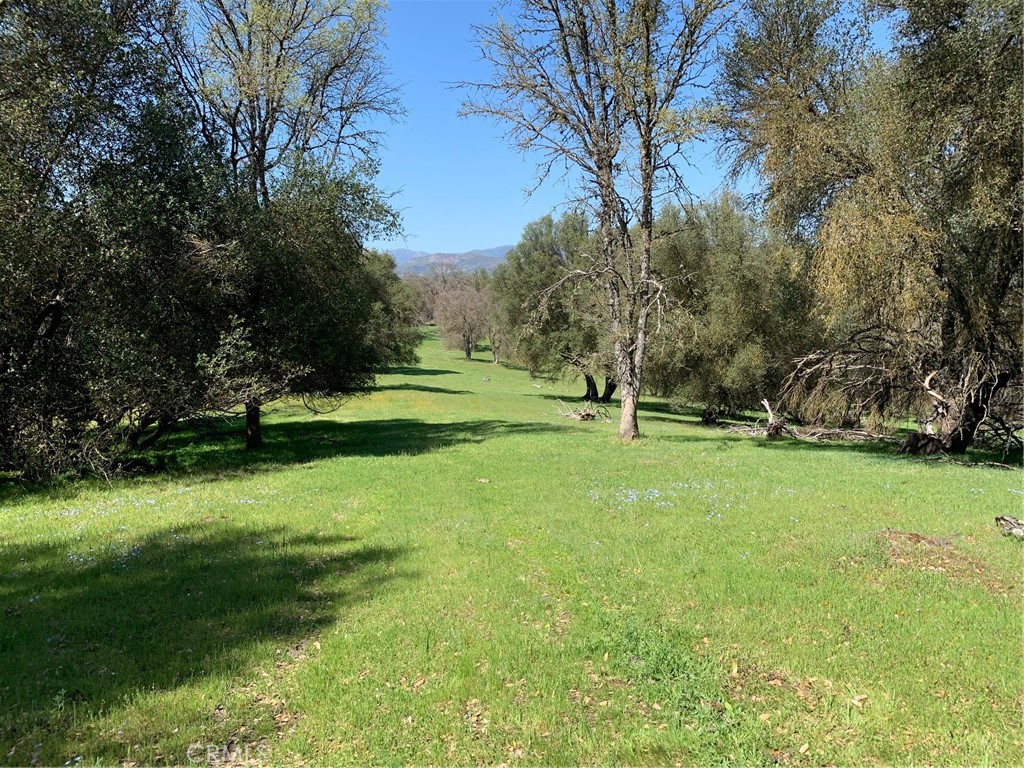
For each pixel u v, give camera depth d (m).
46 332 14.09
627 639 5.20
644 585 6.39
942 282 15.74
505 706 4.30
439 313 116.06
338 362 21.03
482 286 115.38
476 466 14.09
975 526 8.20
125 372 13.34
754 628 5.36
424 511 9.75
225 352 14.95
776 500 9.94
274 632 5.49
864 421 21.09
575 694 4.51
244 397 15.79
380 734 4.03
